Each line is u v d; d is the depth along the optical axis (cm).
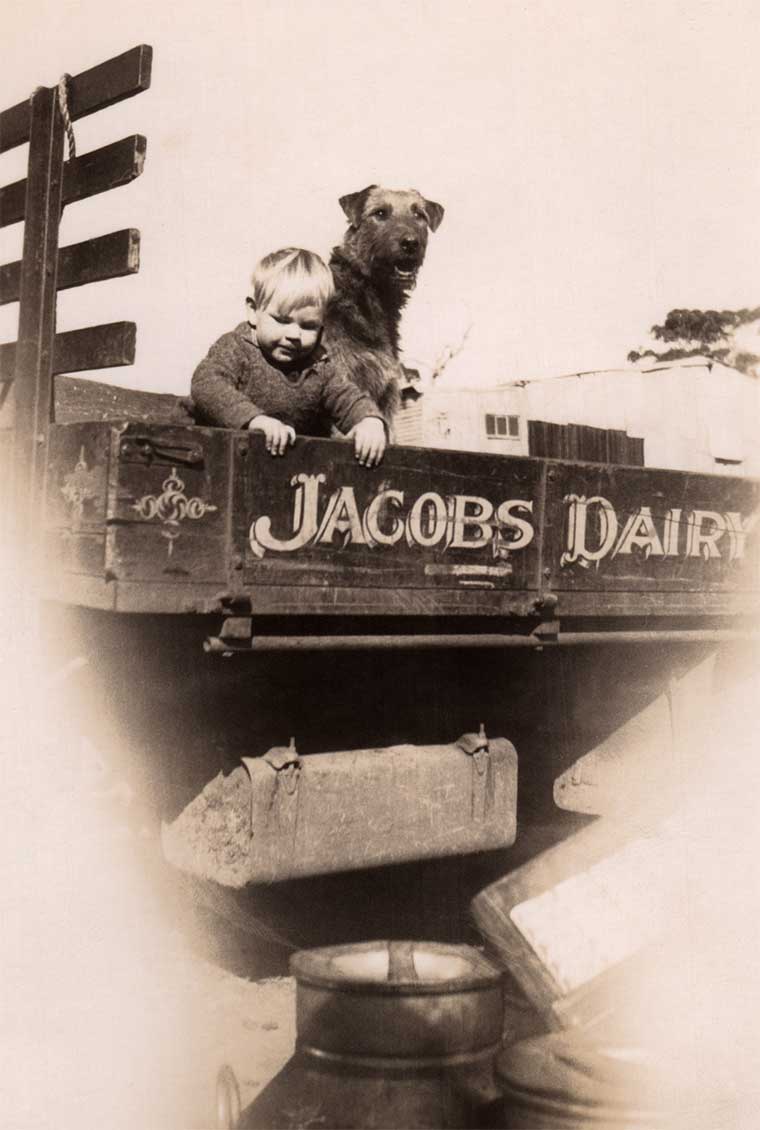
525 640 397
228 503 335
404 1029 289
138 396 535
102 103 415
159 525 324
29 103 446
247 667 377
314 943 434
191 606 329
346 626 364
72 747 416
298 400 411
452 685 423
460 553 379
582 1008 323
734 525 454
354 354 603
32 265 430
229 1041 339
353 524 357
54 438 360
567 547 405
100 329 413
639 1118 247
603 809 455
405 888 451
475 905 347
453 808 400
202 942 427
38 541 403
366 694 401
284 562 345
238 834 366
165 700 390
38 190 434
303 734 386
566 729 456
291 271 399
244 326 412
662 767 452
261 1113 281
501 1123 275
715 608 447
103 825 415
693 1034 287
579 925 342
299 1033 305
